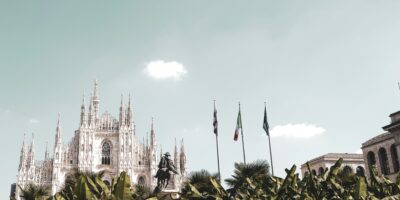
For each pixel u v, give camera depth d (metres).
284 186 39.19
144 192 46.03
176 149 120.62
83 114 119.44
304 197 37.78
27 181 108.81
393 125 66.56
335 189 39.62
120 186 31.62
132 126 121.44
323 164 91.81
